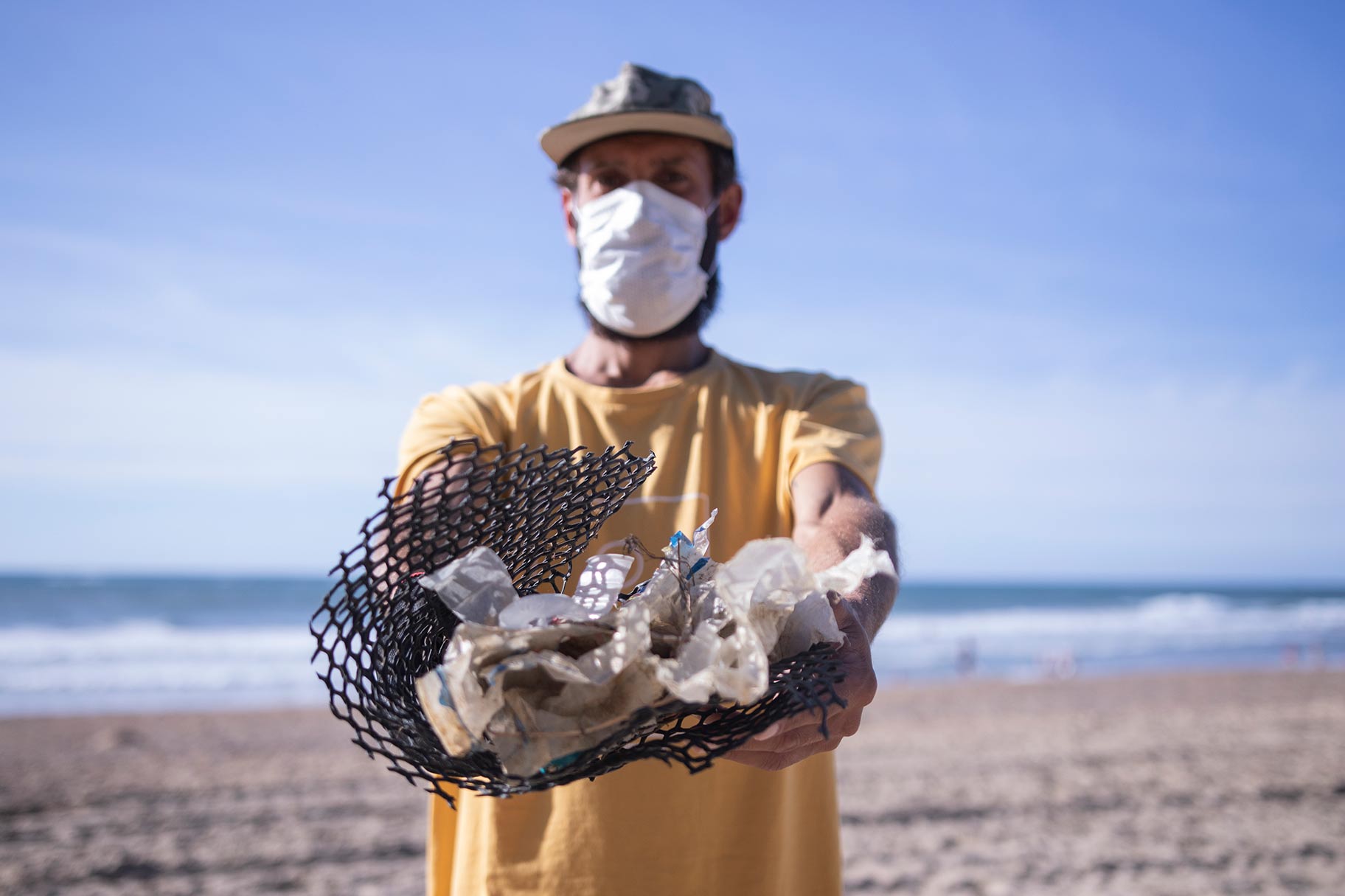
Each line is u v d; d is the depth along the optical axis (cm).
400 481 174
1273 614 5391
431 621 110
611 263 194
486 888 163
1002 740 1141
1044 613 5334
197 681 2078
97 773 938
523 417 186
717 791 164
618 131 200
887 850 662
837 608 112
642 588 115
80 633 3097
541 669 94
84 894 571
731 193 221
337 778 905
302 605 4191
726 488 178
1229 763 982
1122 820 746
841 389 193
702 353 208
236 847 666
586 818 161
